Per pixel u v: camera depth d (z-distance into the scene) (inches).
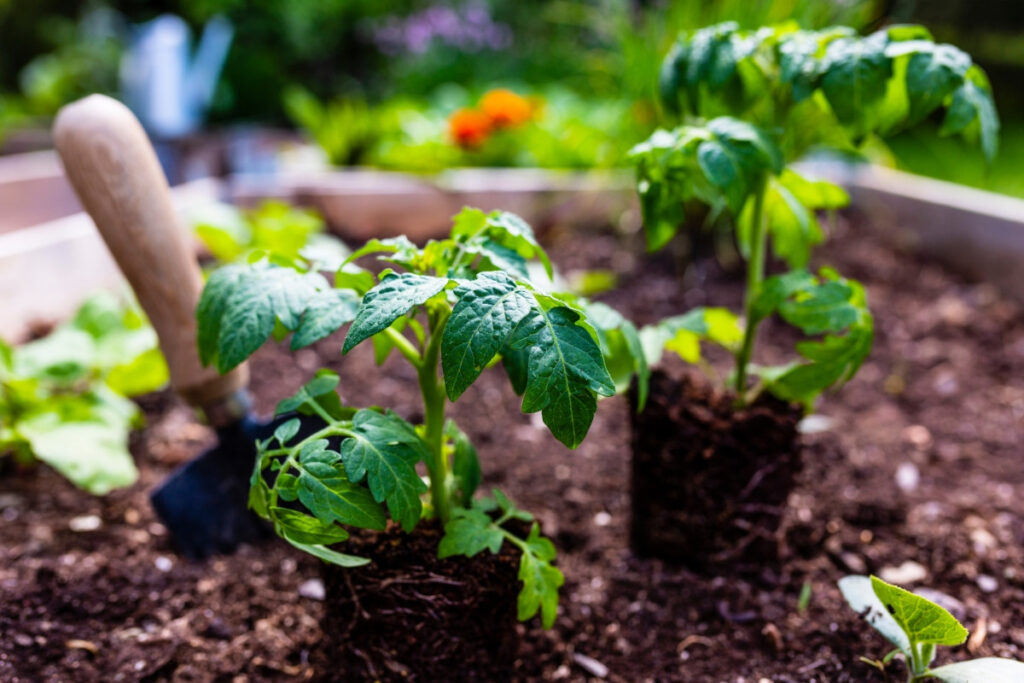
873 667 40.5
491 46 199.2
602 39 165.2
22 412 55.6
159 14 242.2
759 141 38.8
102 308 65.3
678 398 46.3
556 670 41.8
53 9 258.1
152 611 45.3
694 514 45.7
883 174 109.2
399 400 71.2
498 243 36.6
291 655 42.6
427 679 37.9
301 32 211.5
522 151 125.6
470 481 38.9
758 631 43.8
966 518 54.6
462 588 36.6
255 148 143.2
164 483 49.2
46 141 165.3
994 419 69.0
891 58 38.6
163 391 71.8
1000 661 34.5
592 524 54.0
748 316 44.6
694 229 97.3
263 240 82.4
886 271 93.3
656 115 97.5
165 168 138.1
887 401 72.8
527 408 27.7
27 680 39.7
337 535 32.1
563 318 29.0
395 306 28.2
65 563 48.7
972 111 38.9
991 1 175.0
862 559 49.9
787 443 44.3
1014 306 86.0
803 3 95.0
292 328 33.5
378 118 133.8
